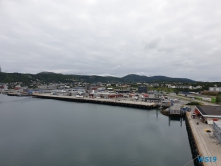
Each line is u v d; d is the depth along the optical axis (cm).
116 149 4106
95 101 13400
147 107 10231
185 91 18388
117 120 7206
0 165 3375
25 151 4016
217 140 3688
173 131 5562
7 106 11712
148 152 3947
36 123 6719
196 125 4994
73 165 3353
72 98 15012
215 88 17012
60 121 7069
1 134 5291
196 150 3350
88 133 5359
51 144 4444
